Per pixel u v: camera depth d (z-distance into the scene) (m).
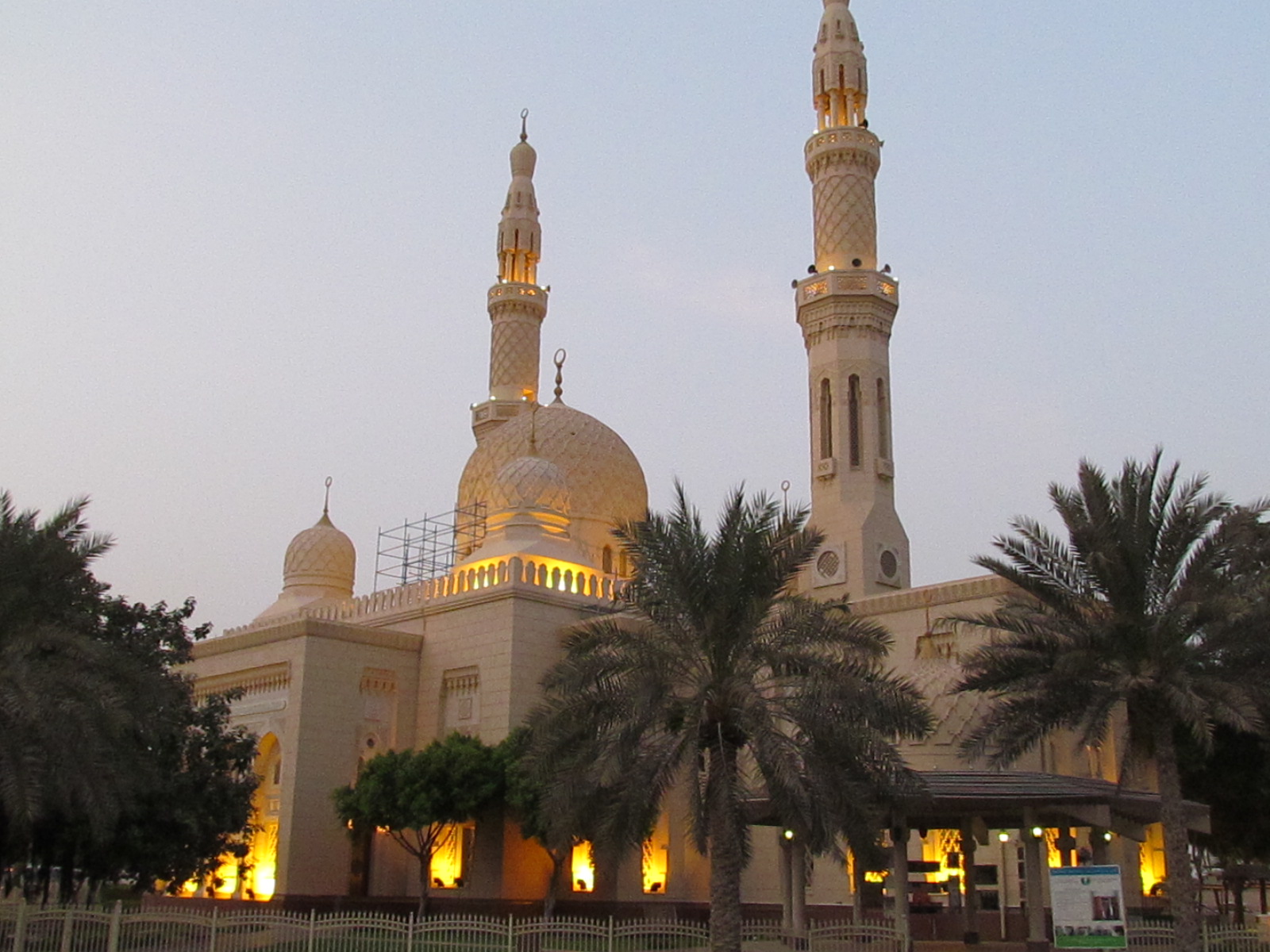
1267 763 40.16
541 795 34.88
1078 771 45.00
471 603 53.59
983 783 35.38
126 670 33.34
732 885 28.20
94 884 40.34
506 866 47.91
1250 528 33.84
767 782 27.72
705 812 27.88
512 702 50.50
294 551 68.50
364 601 59.84
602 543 64.12
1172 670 29.81
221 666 56.75
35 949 33.34
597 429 67.00
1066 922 28.27
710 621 29.06
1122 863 45.88
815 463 59.44
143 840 38.41
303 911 48.94
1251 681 30.56
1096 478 30.42
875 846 28.83
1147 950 32.41
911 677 47.69
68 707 29.56
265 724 53.19
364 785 46.53
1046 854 44.84
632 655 29.41
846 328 60.22
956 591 48.91
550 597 53.00
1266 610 29.92
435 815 44.72
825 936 34.72
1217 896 71.88
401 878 52.09
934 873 48.34
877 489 58.22
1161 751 30.61
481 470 65.94
